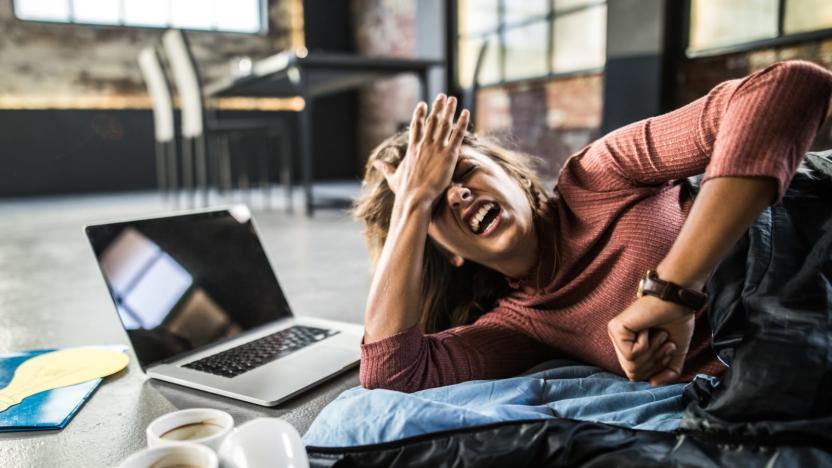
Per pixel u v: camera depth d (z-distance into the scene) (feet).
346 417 2.86
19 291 7.56
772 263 2.72
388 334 3.22
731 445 2.47
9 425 3.26
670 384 3.16
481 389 3.16
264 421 2.20
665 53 13.99
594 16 16.48
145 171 24.22
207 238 4.58
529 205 3.39
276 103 26.13
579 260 3.25
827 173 2.90
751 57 12.69
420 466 2.60
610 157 3.13
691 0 13.65
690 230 2.41
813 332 2.49
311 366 3.87
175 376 3.76
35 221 15.23
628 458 2.44
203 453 1.97
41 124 22.53
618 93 14.98
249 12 25.73
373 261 4.08
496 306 4.01
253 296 4.66
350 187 22.95
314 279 7.85
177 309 4.17
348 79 15.80
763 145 2.37
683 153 2.89
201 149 15.38
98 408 3.53
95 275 8.51
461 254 3.43
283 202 18.28
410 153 3.37
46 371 4.01
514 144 4.38
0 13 21.79
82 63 23.03
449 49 21.67
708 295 2.89
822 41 11.45
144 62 17.57
